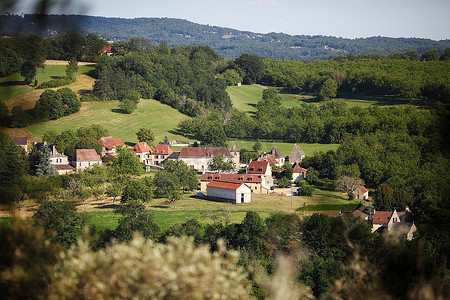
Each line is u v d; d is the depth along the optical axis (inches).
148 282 1565.0
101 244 6122.1
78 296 1656.0
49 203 6875.0
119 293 1576.0
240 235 6771.7
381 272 2444.6
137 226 6909.5
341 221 6791.3
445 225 6707.7
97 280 1605.6
